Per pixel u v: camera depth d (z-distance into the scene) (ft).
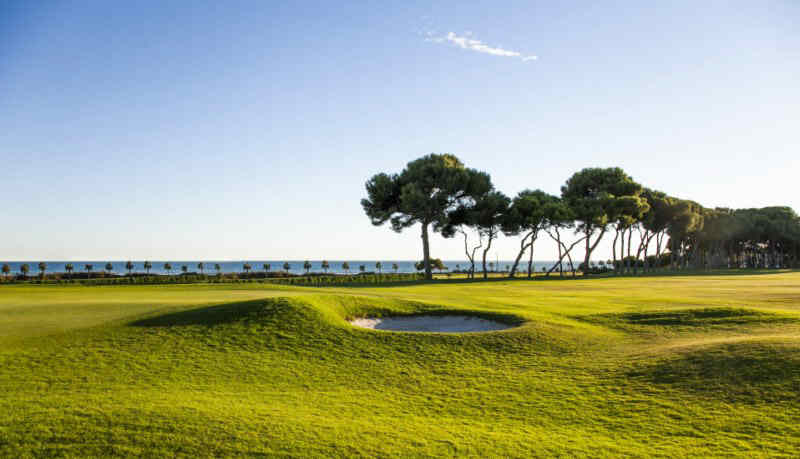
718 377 35.42
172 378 38.86
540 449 25.75
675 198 266.36
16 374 38.45
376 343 50.96
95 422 27.89
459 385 38.63
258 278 217.15
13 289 112.88
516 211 213.46
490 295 99.09
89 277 215.51
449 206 211.61
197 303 68.28
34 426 27.22
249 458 24.14
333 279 197.16
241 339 50.47
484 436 27.66
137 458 23.93
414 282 187.52
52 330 51.29
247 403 32.81
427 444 26.32
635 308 73.46
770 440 25.81
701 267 379.96
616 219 226.38
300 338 51.67
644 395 34.32
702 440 26.40
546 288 129.18
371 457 24.52
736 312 60.70
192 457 24.11
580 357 45.70
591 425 29.60
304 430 27.81
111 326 53.36
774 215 356.18
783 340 40.42
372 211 210.79
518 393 36.35
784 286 130.11
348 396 35.76
